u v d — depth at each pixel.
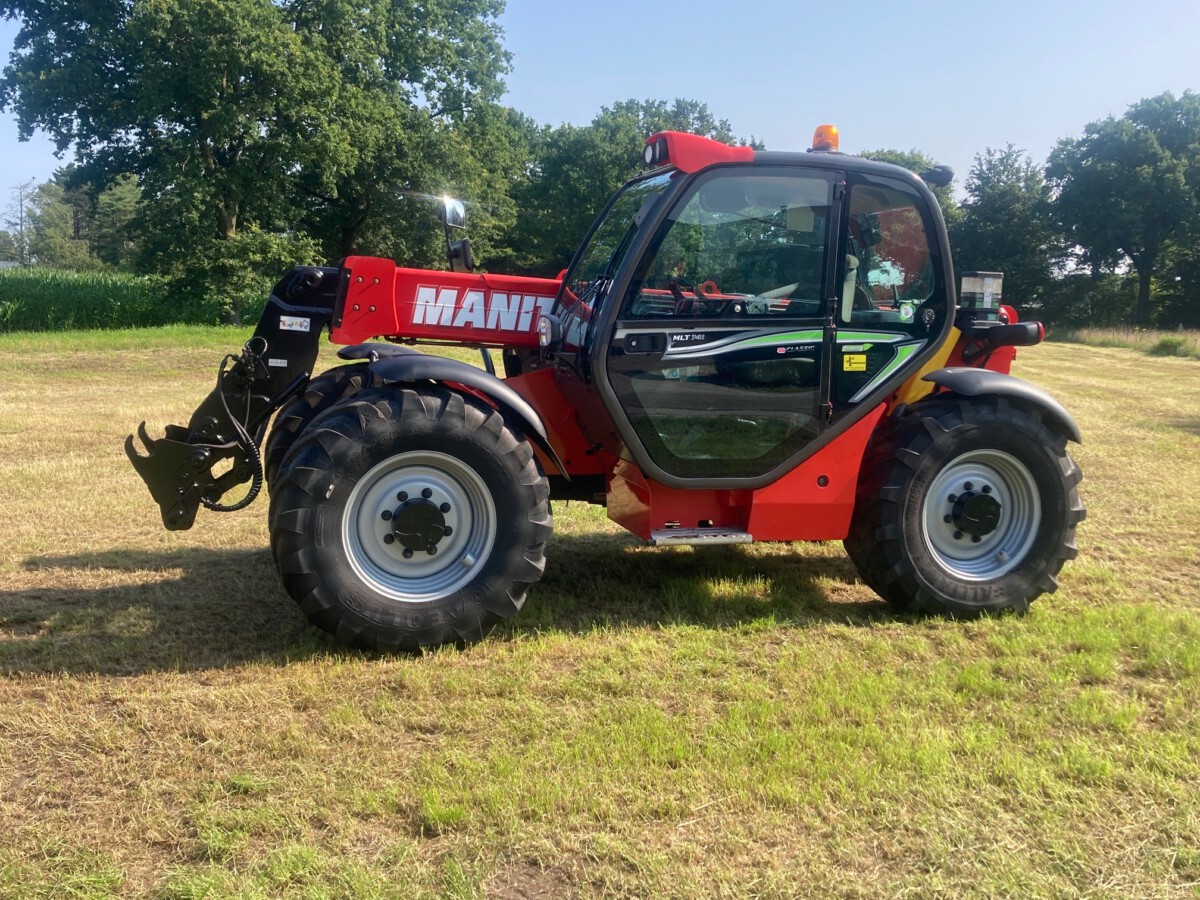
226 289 25.27
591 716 3.19
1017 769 2.83
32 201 87.69
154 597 4.36
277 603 4.31
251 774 2.77
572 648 3.80
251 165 26.27
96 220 73.19
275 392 4.45
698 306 4.01
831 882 2.31
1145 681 3.55
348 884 2.27
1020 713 3.24
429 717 3.16
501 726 3.09
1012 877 2.34
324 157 26.19
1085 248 49.84
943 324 4.29
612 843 2.43
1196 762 2.91
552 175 53.47
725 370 4.07
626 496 4.34
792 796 2.65
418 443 3.69
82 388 12.55
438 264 33.69
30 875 2.30
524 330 4.64
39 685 3.39
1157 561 5.32
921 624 4.21
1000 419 4.23
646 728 3.06
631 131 53.56
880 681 3.46
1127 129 48.50
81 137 26.33
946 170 4.41
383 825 2.54
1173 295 49.84
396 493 3.77
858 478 4.33
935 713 3.24
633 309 3.95
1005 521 4.42
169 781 2.74
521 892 2.27
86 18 25.23
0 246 88.06
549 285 4.65
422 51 30.72
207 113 24.41
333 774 2.78
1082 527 6.07
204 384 13.14
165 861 2.38
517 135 35.94
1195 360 23.73
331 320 4.45
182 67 24.48
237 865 2.36
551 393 4.48
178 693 3.31
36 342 18.34
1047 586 4.38
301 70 25.30
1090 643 3.87
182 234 25.14
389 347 4.16
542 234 52.53
